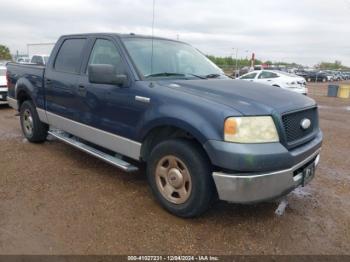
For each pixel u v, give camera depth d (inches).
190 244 120.4
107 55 169.5
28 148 228.1
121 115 153.5
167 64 168.1
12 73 251.8
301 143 134.7
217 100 127.3
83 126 178.5
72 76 184.5
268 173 118.3
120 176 180.4
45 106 212.1
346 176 198.8
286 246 122.0
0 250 112.8
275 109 124.3
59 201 148.9
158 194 142.9
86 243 118.2
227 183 119.3
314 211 150.3
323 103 677.9
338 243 125.4
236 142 116.9
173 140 134.4
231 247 119.8
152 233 126.0
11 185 164.7
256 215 143.5
